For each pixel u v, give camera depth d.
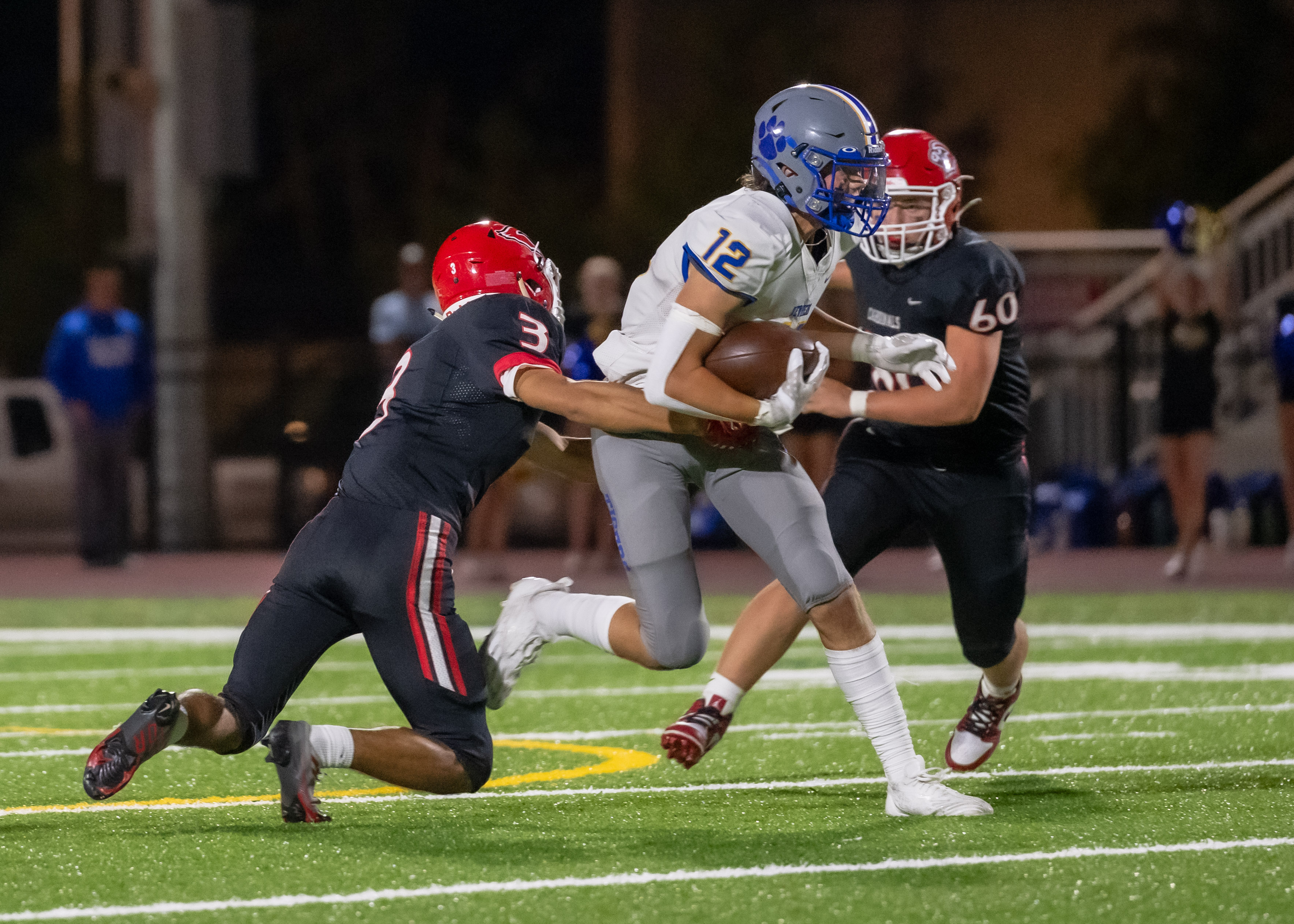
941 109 92.94
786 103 15.73
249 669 15.35
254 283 110.31
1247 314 59.53
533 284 16.30
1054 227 91.88
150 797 17.58
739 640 16.70
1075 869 13.92
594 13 107.00
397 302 46.84
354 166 110.75
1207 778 18.27
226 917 12.60
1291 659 29.09
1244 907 12.81
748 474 16.28
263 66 110.38
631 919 12.53
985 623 18.38
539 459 17.78
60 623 37.94
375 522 15.42
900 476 18.23
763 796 17.55
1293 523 46.09
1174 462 44.53
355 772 18.84
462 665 15.49
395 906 12.87
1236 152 77.31
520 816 16.41
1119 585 43.28
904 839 15.10
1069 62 92.38
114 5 58.03
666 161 87.62
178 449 60.19
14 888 13.46
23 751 20.70
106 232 90.94
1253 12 77.31
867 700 16.23
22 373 91.81
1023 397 18.25
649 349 16.59
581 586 42.50
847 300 32.31
